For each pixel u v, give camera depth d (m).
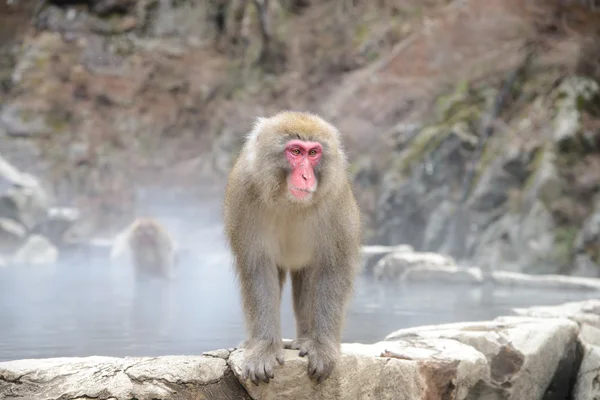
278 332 3.54
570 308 5.63
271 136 3.57
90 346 5.01
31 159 20.53
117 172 21.55
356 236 3.76
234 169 3.79
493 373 4.22
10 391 3.12
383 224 16.73
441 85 18.97
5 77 22.25
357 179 18.05
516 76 17.30
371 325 6.12
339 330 3.58
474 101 17.88
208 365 3.39
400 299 8.15
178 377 3.28
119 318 6.46
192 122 23.08
